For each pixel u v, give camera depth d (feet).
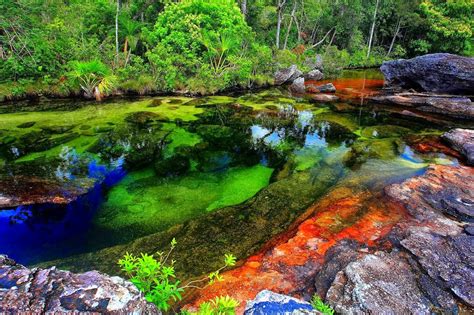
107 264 13.03
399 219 14.92
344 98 45.44
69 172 20.71
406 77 49.34
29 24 41.63
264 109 38.73
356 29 84.23
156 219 16.40
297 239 13.65
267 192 18.58
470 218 15.02
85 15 49.65
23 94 39.22
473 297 9.87
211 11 49.19
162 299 6.98
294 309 6.72
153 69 45.70
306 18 81.76
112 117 32.68
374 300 9.40
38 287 6.01
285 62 60.54
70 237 14.89
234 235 14.75
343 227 14.40
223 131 30.27
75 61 39.58
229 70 48.98
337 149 25.67
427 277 10.73
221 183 20.27
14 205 16.85
